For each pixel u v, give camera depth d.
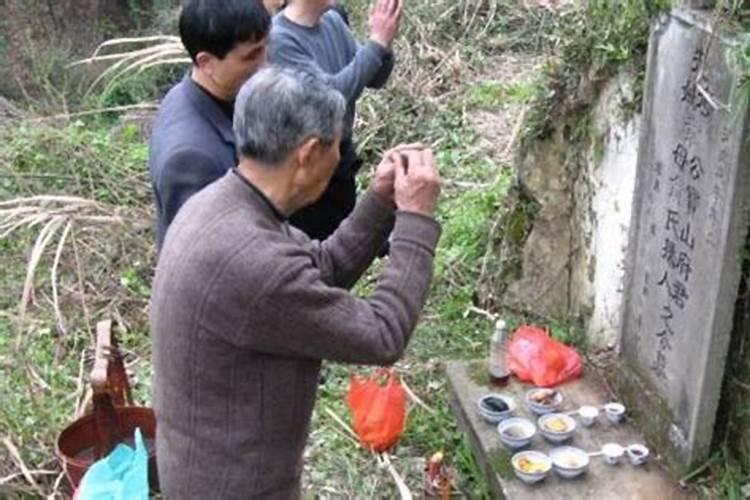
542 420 3.05
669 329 2.82
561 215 3.80
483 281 4.12
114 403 3.00
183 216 1.87
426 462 3.26
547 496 2.78
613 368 3.28
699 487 2.72
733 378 2.68
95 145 5.48
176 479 1.96
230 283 1.77
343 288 2.09
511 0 7.27
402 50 6.56
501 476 2.87
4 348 3.95
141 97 7.10
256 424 1.90
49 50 8.19
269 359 1.86
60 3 8.79
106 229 4.64
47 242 4.27
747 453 2.67
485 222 4.46
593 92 3.50
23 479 3.25
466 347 3.86
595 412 3.06
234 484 1.93
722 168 2.47
